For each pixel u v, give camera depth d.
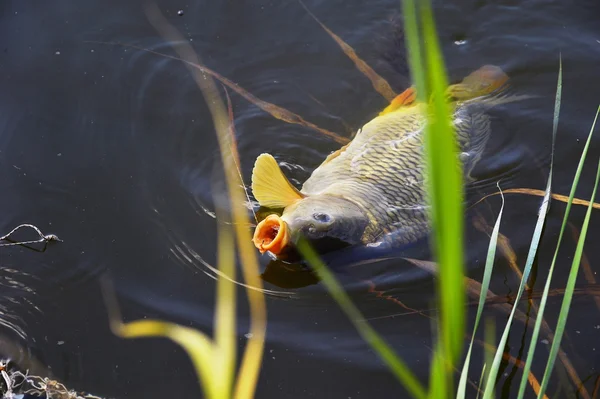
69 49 9.82
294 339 6.51
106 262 7.18
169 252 7.32
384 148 7.66
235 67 9.93
